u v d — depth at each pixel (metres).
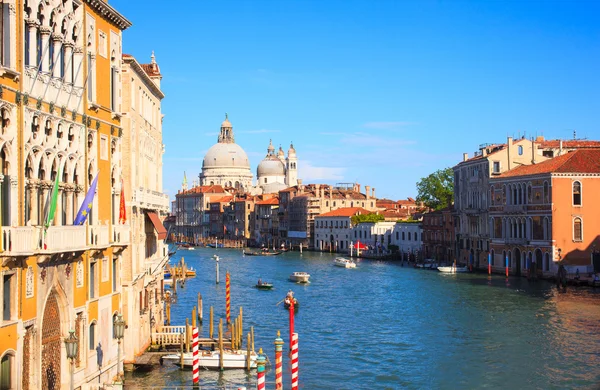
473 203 97.00
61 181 24.78
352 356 42.31
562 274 69.19
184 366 37.78
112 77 30.44
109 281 29.94
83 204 24.95
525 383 35.91
